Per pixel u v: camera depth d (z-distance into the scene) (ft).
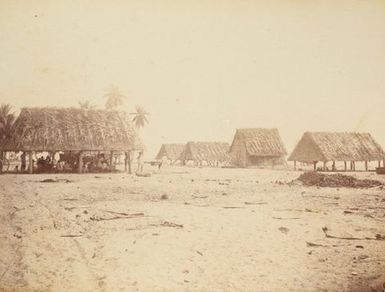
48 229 25.05
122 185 43.96
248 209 30.94
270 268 19.12
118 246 22.02
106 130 57.21
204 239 23.04
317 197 36.63
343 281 17.93
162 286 17.85
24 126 53.67
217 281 18.11
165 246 21.95
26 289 18.57
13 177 50.65
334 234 24.04
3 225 25.81
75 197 35.27
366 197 36.65
